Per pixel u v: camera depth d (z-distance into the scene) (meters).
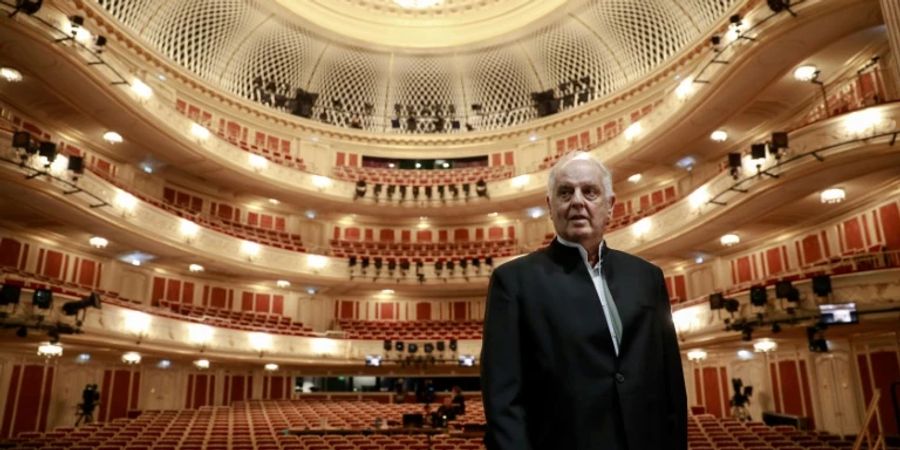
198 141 19.86
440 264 24.44
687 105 15.92
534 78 27.19
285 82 26.70
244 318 22.53
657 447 1.48
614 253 1.76
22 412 14.62
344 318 25.41
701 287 18.89
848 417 13.18
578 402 1.47
